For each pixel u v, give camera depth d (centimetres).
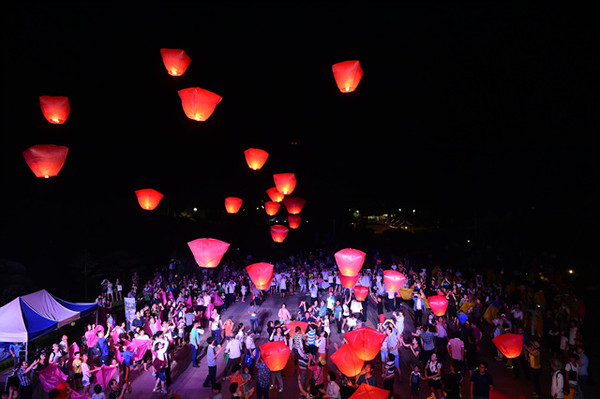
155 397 1020
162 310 1565
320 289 2400
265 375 901
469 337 1086
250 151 939
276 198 1340
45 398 984
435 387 780
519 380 1085
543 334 1288
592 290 2077
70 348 1124
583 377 870
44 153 695
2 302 1956
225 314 1859
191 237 3741
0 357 1251
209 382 1069
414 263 3241
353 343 775
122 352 1120
